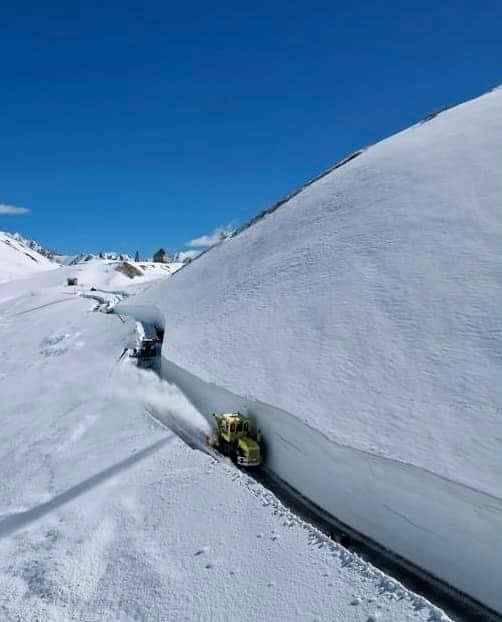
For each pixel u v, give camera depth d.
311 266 19.55
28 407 21.33
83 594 9.34
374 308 14.59
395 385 11.82
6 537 11.31
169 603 8.79
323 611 8.07
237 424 14.62
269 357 15.99
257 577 9.05
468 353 11.39
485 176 18.08
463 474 8.95
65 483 13.55
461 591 8.86
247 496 11.50
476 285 13.25
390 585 8.23
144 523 11.26
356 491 11.06
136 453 14.78
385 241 17.66
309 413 12.68
